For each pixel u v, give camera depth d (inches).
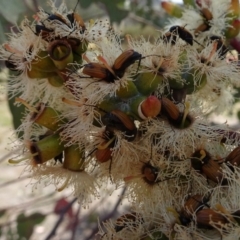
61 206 12.0
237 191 4.5
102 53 4.8
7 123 20.3
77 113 4.7
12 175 19.3
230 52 6.0
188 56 5.0
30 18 7.8
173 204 4.8
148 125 4.6
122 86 4.6
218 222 4.2
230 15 6.1
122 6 10.0
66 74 4.8
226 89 5.7
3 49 5.2
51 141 4.8
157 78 4.7
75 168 4.9
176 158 4.7
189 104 4.6
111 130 4.6
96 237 5.9
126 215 5.0
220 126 4.8
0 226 12.1
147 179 4.8
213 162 4.6
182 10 6.3
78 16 5.0
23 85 5.2
